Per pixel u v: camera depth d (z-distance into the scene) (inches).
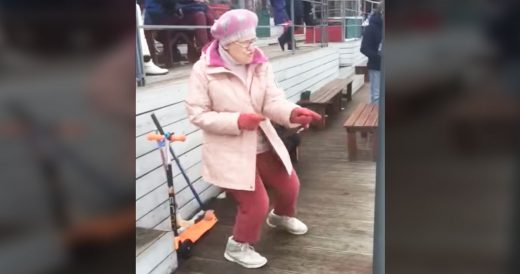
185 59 171.5
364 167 164.1
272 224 115.3
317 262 99.8
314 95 236.4
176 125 114.7
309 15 302.7
